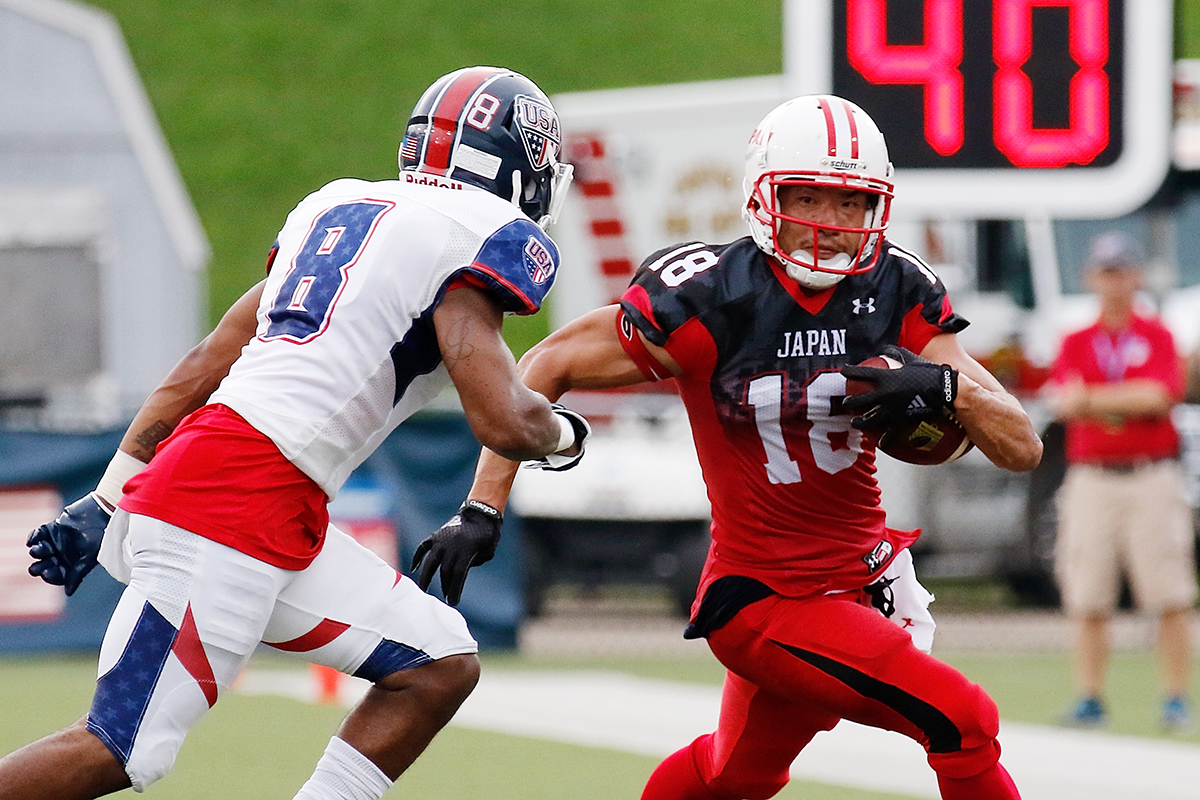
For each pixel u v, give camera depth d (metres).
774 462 13.62
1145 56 25.02
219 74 89.44
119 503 12.65
